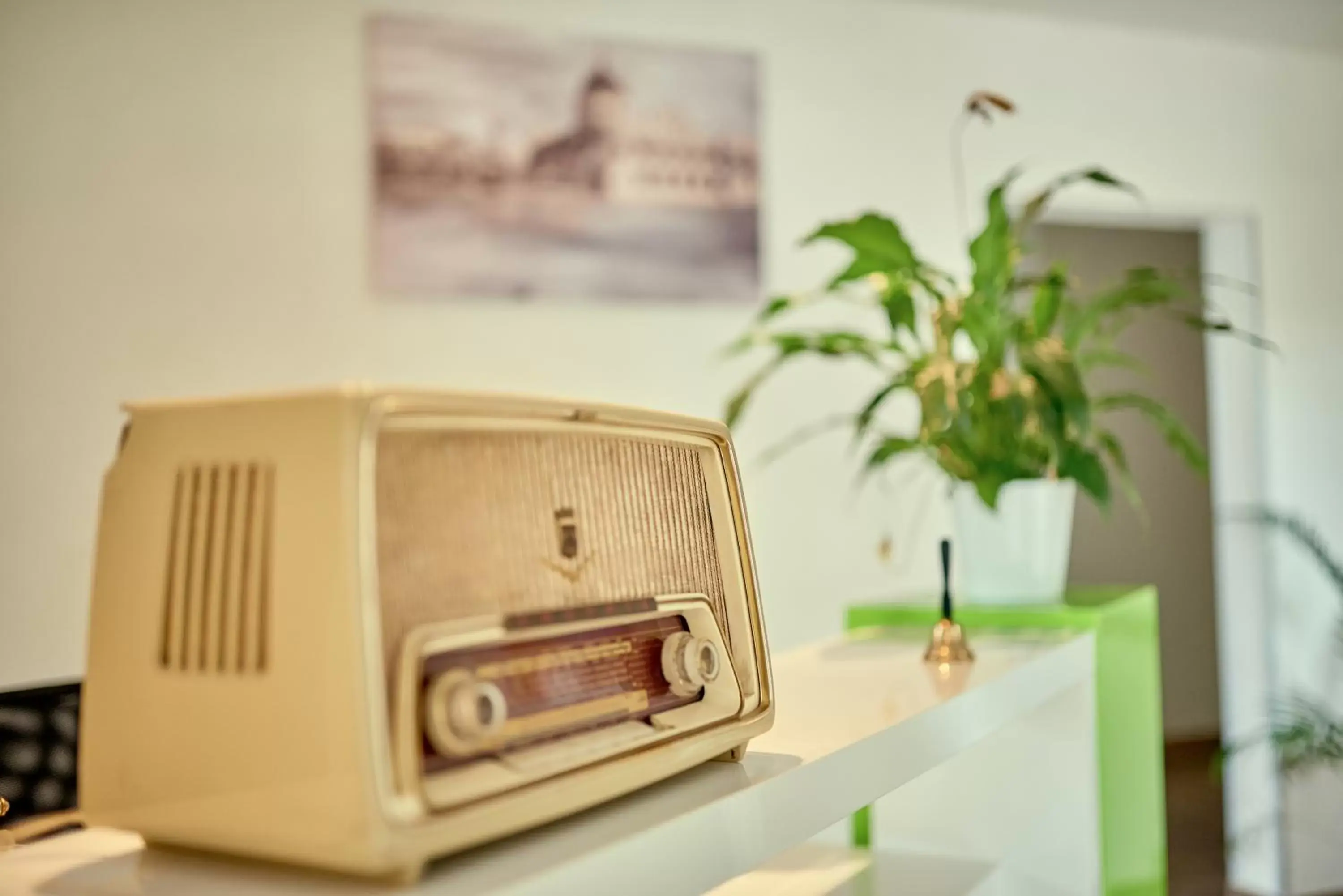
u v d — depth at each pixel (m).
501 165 3.12
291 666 0.54
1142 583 5.89
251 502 0.57
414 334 3.06
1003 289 1.94
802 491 3.37
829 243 3.43
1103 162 3.74
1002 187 1.88
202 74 2.93
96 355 2.85
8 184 2.80
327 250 3.01
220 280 2.94
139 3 2.89
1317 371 4.04
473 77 3.10
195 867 0.60
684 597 0.77
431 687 0.56
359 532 0.53
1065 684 1.50
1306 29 3.79
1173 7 3.59
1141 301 2.01
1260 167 3.94
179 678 0.58
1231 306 4.02
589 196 3.19
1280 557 4.00
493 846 0.62
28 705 1.45
